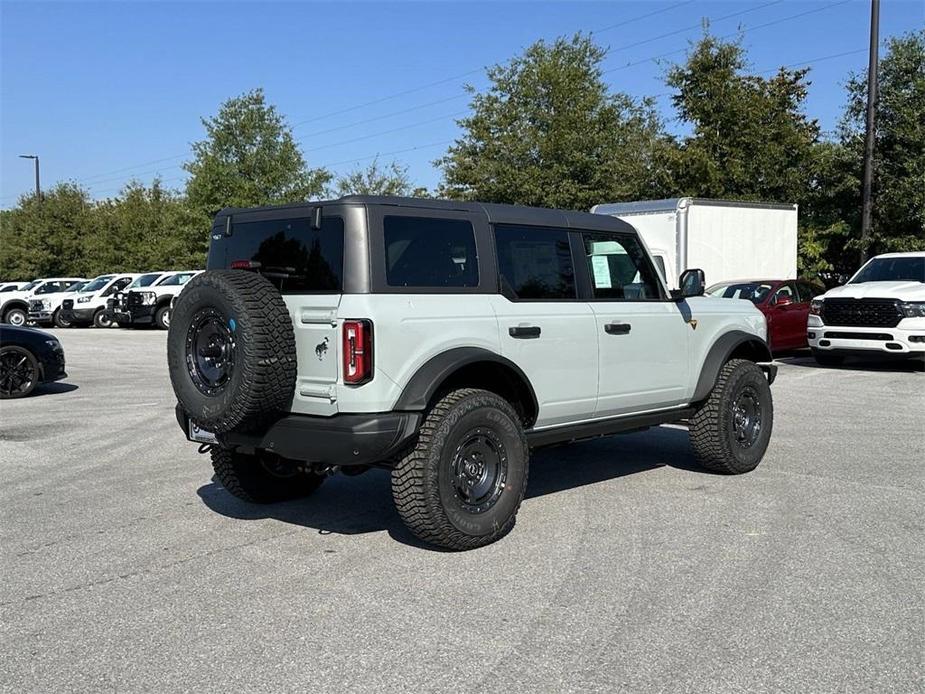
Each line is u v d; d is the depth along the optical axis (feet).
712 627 13.66
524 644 13.14
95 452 28.53
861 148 75.61
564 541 18.21
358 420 16.38
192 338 17.35
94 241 155.12
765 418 24.76
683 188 83.66
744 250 57.82
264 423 17.49
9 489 23.53
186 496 22.65
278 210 18.01
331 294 16.76
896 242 73.00
